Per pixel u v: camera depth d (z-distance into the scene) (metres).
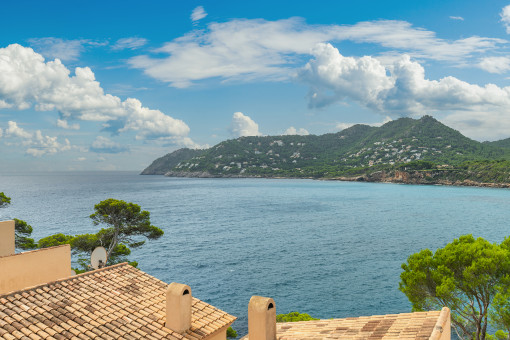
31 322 10.37
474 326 20.70
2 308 10.71
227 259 73.44
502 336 20.78
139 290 13.38
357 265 68.75
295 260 72.75
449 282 18.39
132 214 35.41
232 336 37.41
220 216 138.75
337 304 49.16
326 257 75.31
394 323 12.73
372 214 143.75
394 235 100.31
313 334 13.70
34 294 11.70
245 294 53.16
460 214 142.38
